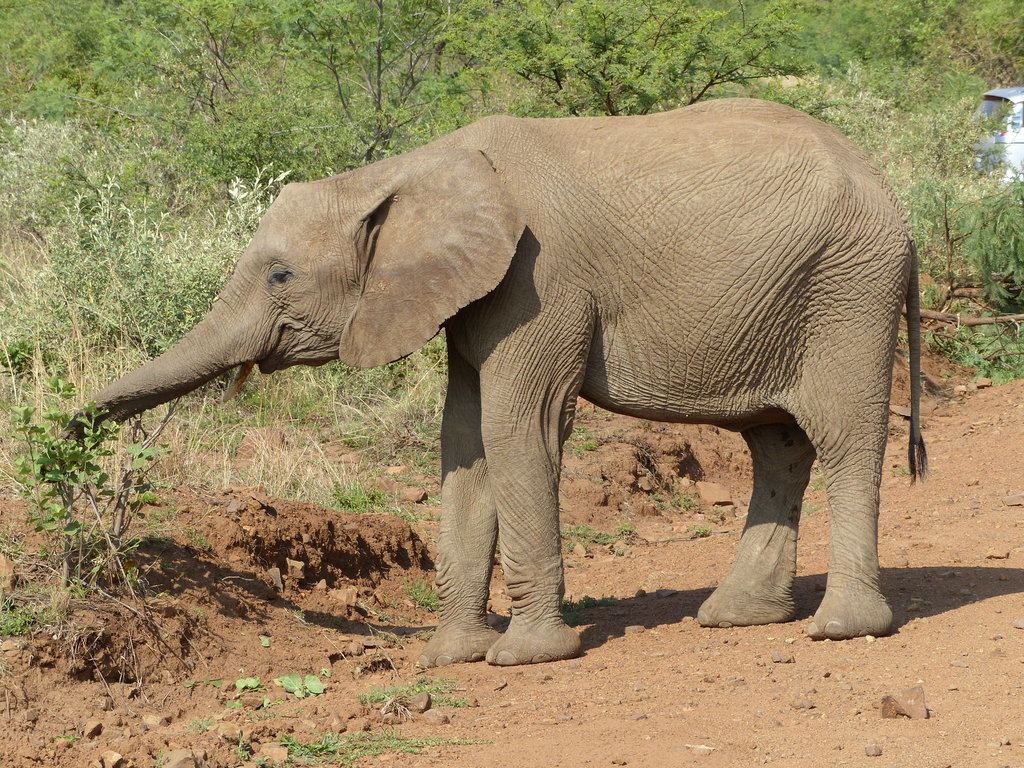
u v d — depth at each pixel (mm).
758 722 7707
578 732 7691
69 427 9180
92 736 7719
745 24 22922
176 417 15477
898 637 9625
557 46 21734
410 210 9312
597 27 22016
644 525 15641
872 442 9664
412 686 9109
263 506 11555
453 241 9086
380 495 14812
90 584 8961
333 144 22562
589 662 9633
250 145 21906
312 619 10734
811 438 9758
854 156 9898
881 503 15688
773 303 9367
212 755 7406
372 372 18297
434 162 9336
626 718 7918
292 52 24766
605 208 9367
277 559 11133
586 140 9680
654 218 9352
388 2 25328
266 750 7516
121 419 9578
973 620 9898
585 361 9586
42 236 22312
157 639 8961
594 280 9445
